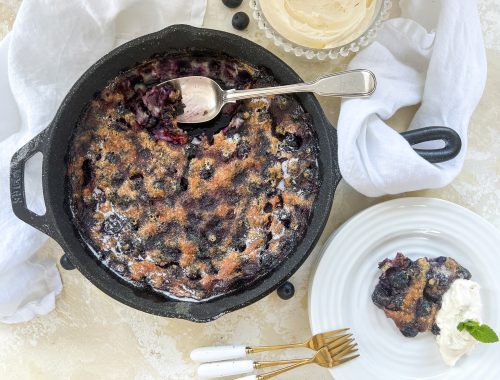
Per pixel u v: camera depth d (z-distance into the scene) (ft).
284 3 1.89
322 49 1.95
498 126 2.10
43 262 2.10
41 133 1.80
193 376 2.11
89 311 2.12
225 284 1.93
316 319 1.98
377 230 1.97
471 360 2.04
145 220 1.93
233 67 1.93
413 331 1.98
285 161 1.94
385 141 1.89
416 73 2.02
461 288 1.92
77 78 2.01
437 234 2.01
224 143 1.93
